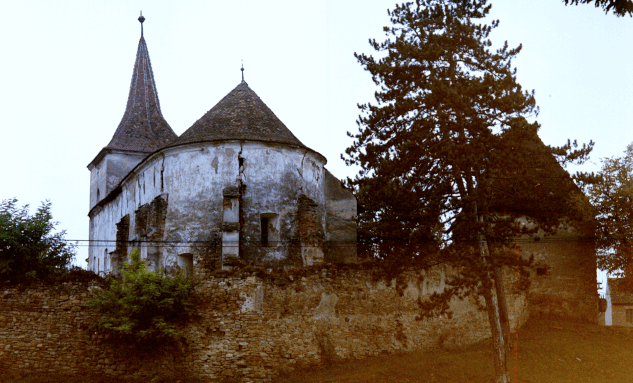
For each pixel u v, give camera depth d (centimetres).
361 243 2948
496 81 2533
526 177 2561
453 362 2655
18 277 2512
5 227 2552
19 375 2405
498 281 2561
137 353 2470
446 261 2620
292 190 3080
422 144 2600
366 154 2688
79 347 2481
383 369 2552
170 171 3089
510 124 2520
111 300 2456
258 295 2564
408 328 2827
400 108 2609
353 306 2728
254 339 2525
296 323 2598
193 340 2511
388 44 2772
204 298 2556
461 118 2548
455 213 2552
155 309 2442
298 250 3003
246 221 2961
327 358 2614
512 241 2625
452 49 2669
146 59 4969
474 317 3019
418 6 2784
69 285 2534
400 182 2566
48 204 2712
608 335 3102
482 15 2731
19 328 2470
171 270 2933
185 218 2984
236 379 2478
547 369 2605
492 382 2473
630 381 2497
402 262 2564
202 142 3028
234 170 3008
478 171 2481
